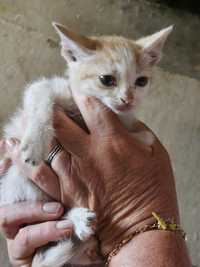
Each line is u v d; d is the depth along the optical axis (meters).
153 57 0.31
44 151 0.27
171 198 0.28
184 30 0.54
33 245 0.28
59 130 0.27
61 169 0.27
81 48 0.29
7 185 0.31
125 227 0.27
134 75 0.29
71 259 0.29
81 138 0.27
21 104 0.45
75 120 0.29
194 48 0.53
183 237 0.27
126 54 0.29
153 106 0.50
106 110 0.27
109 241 0.27
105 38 0.31
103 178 0.27
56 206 0.28
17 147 0.28
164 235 0.26
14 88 0.47
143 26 0.54
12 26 0.50
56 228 0.28
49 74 0.49
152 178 0.27
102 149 0.27
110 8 0.54
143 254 0.25
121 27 0.53
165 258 0.25
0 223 0.29
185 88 0.52
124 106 0.28
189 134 0.50
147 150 0.28
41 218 0.28
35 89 0.30
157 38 0.31
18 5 0.51
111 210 0.27
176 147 0.49
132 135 0.29
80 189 0.27
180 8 0.55
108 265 0.27
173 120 0.50
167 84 0.52
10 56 0.49
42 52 0.50
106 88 0.29
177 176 0.48
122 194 0.27
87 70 0.29
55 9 0.52
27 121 0.29
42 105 0.28
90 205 0.27
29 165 0.28
